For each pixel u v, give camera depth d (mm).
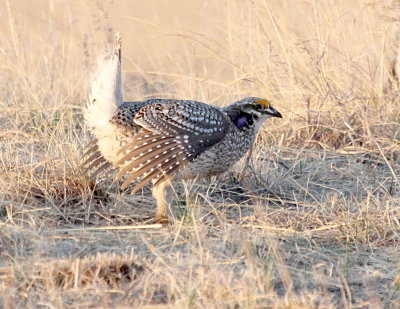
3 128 30312
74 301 17422
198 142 23094
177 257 19234
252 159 27406
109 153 23891
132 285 18172
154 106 23016
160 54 41344
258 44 34250
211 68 39125
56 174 25438
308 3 35312
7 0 35531
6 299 17016
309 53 32281
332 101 31141
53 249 20422
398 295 18375
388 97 31859
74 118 32062
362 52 34188
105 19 37250
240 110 24812
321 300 17516
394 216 22875
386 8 32719
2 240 20688
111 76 23328
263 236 21766
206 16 40375
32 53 36219
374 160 28453
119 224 23531
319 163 27906
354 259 20719
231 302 17156
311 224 23406
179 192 25953
